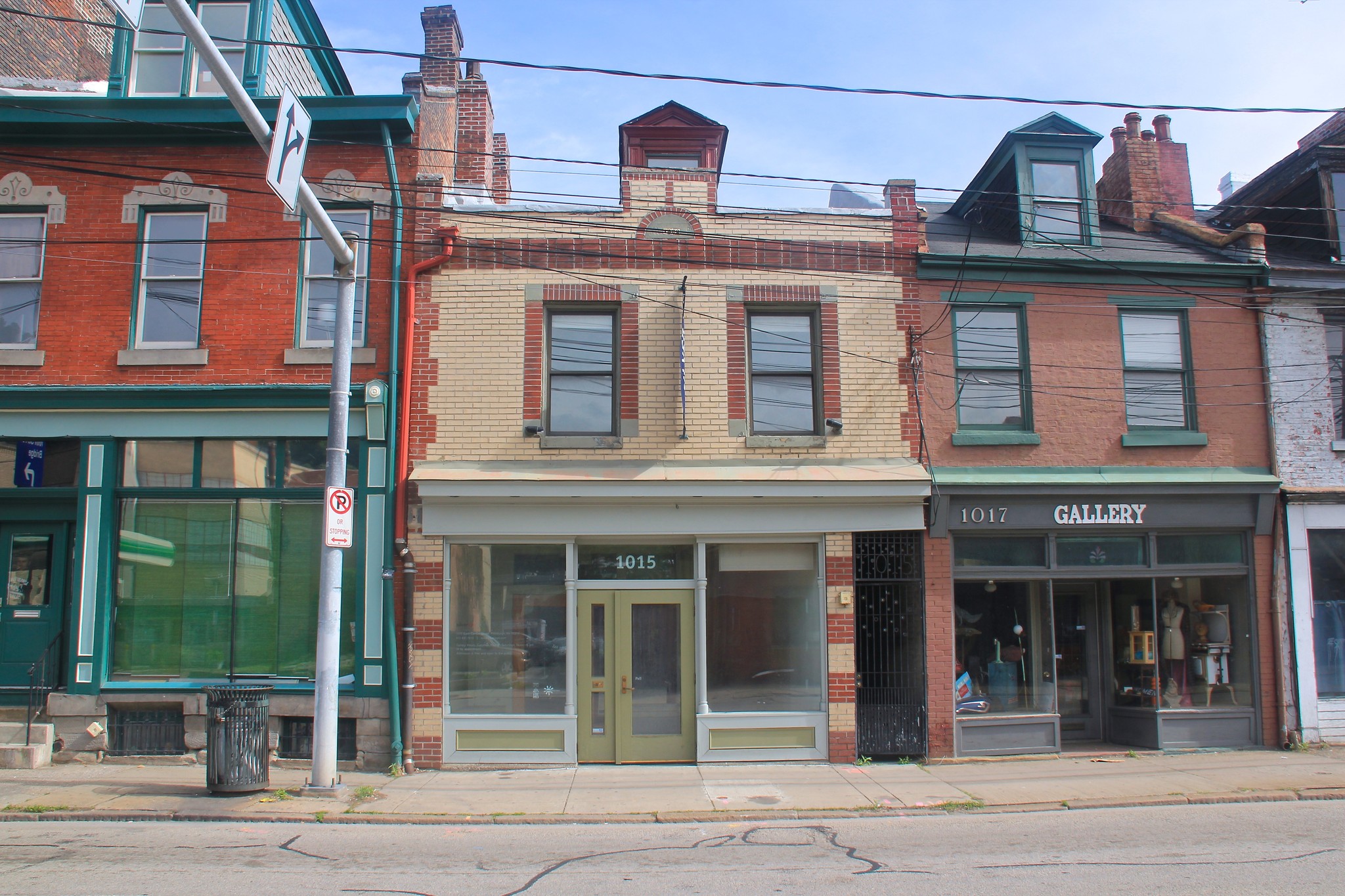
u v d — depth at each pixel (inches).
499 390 488.1
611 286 497.4
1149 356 524.1
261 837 337.1
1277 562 513.3
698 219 505.4
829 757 475.8
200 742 465.7
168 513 486.6
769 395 502.9
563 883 279.7
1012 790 414.9
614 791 415.8
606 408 496.7
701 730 473.4
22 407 479.8
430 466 477.1
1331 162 562.9
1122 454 510.9
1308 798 406.6
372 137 505.0
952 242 554.9
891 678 485.7
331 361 486.0
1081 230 558.6
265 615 479.5
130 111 492.7
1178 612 517.7
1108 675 532.4
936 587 489.4
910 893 267.7
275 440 487.8
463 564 483.2
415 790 417.4
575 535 479.5
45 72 653.3
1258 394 524.1
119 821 361.1
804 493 473.1
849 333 503.2
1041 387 510.9
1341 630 516.4
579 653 479.8
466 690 475.2
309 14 579.8
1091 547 510.9
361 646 467.5
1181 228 581.3
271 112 500.7
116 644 479.5
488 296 494.9
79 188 500.7
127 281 494.9
